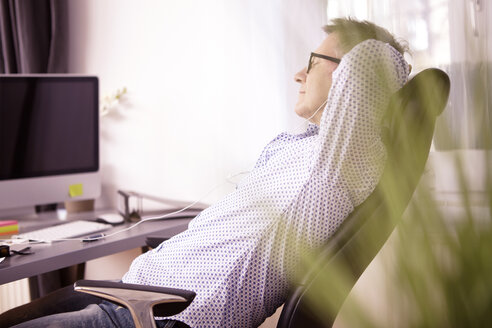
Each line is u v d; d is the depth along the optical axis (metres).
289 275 1.17
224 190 2.12
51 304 1.45
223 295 1.17
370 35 1.22
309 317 0.95
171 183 2.26
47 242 1.61
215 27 2.09
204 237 1.22
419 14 1.29
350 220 1.04
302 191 1.13
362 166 1.08
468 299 0.36
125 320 1.23
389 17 1.29
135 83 2.32
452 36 1.18
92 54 2.43
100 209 2.35
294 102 1.94
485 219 0.37
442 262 0.37
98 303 1.46
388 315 0.39
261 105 2.01
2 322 1.39
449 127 0.41
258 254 1.16
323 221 1.13
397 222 0.40
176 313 1.11
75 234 1.71
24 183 2.02
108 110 2.39
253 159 2.04
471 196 0.38
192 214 2.01
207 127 2.15
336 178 1.09
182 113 2.21
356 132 1.03
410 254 0.38
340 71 1.04
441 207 0.39
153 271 1.26
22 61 2.37
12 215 2.21
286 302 0.99
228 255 1.18
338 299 0.81
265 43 1.97
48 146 2.07
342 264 0.95
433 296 0.37
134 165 2.36
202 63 2.14
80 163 2.15
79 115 2.14
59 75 2.09
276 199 1.16
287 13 1.91
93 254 1.56
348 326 0.40
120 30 2.34
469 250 0.36
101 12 2.38
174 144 2.24
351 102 1.02
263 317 1.22
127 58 2.34
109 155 2.42
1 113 1.98
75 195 2.14
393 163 0.53
